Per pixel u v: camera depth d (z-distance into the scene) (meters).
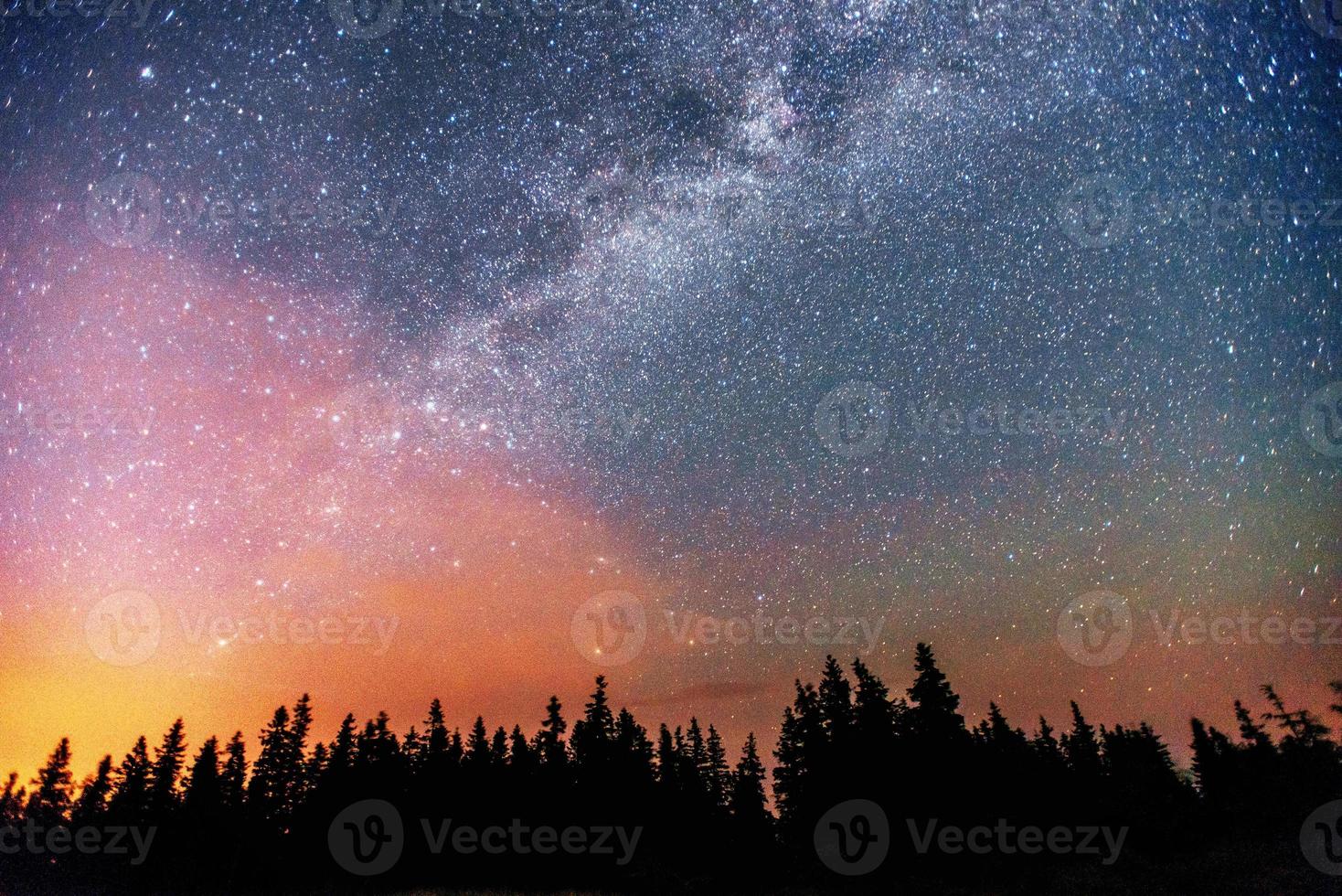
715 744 33.19
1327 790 18.98
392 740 32.53
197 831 27.92
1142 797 23.20
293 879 27.33
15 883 25.11
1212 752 23.72
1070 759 28.27
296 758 31.84
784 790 28.30
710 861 27.50
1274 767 20.28
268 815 29.95
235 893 25.86
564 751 32.59
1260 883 16.70
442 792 31.16
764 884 25.56
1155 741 25.66
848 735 25.72
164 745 29.89
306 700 32.66
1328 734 19.83
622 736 32.78
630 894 25.53
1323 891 15.41
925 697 25.34
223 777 30.00
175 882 26.02
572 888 26.67
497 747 33.25
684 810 30.14
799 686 28.77
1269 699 20.86
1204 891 17.22
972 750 24.81
